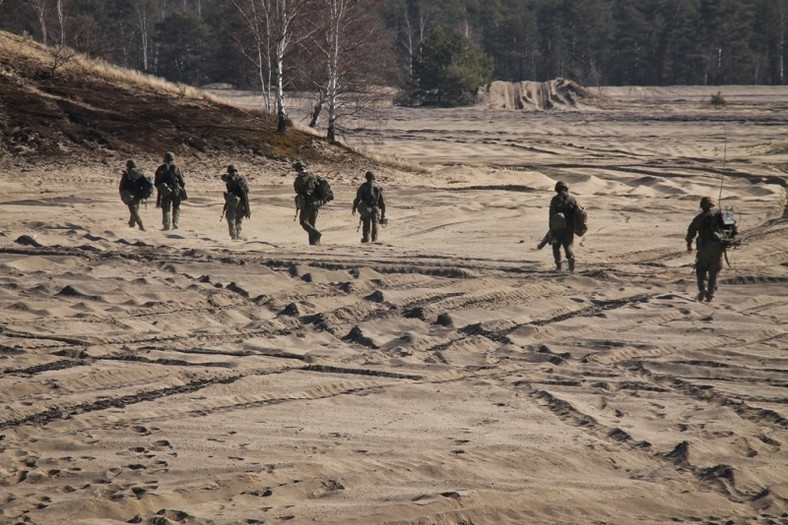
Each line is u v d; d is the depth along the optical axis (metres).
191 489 18.44
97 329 33.44
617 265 51.97
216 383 27.33
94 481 19.06
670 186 111.00
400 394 26.94
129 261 47.69
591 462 21.12
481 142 191.50
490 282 44.56
